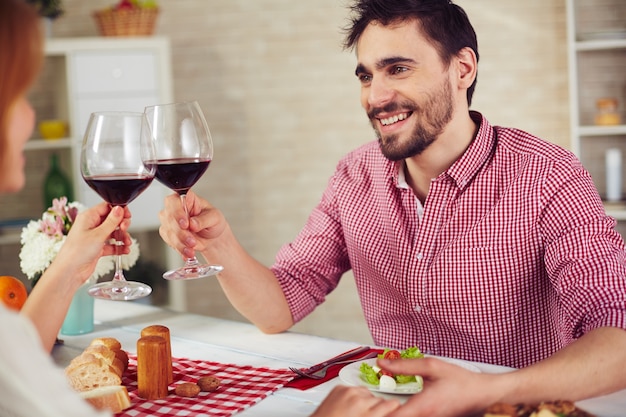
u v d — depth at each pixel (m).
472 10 4.11
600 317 1.34
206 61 4.27
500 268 1.63
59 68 3.90
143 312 1.92
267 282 1.68
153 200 3.89
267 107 4.28
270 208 4.34
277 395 1.28
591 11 3.94
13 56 0.90
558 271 1.51
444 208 1.64
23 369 0.86
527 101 4.12
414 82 1.53
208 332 1.71
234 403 1.24
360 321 4.31
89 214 1.38
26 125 0.99
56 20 4.19
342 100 4.25
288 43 4.24
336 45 4.22
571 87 3.71
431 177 1.66
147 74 3.84
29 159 4.17
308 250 1.82
